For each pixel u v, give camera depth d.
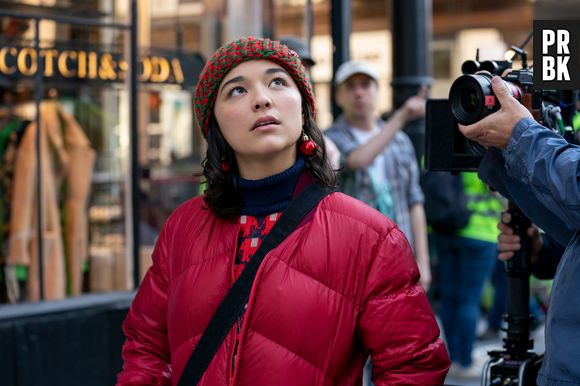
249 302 2.47
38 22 5.26
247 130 2.55
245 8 6.55
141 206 6.27
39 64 5.27
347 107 5.18
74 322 5.15
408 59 6.20
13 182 5.29
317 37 6.53
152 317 2.80
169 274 2.74
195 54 6.11
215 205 2.66
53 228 5.40
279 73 2.59
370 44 9.04
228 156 2.68
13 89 5.25
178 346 2.62
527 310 3.00
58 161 5.46
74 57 5.39
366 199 4.99
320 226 2.54
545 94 2.71
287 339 2.46
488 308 8.59
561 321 2.34
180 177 6.46
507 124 2.33
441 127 2.87
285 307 2.46
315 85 6.53
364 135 5.19
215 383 2.49
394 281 2.53
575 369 2.30
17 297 5.29
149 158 6.26
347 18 6.09
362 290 2.52
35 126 5.30
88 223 5.55
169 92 6.12
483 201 6.55
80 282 5.53
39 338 5.02
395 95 6.25
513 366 2.92
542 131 2.30
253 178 2.65
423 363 2.53
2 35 5.17
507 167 2.39
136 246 5.56
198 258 2.63
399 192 5.18
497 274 7.73
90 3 5.47
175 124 6.36
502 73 2.62
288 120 2.57
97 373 5.23
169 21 6.10
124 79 5.55
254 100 2.54
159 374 2.78
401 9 6.20
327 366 2.48
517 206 2.87
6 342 4.91
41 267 5.32
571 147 2.27
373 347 2.55
